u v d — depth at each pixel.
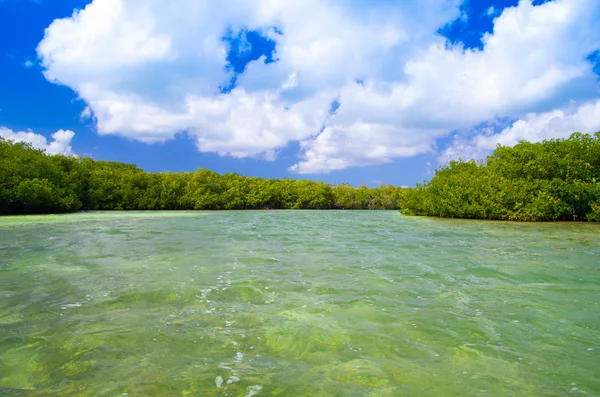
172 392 2.99
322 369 3.38
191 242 11.97
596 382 3.16
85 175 42.28
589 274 7.15
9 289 6.00
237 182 54.38
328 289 6.07
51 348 3.79
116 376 3.23
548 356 3.65
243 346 3.86
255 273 7.22
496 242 12.03
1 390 3.01
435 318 4.71
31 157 34.12
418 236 13.98
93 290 5.95
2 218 25.31
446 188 27.12
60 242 11.88
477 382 3.15
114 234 14.48
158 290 5.94
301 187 59.34
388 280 6.68
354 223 21.55
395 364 3.48
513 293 5.84
